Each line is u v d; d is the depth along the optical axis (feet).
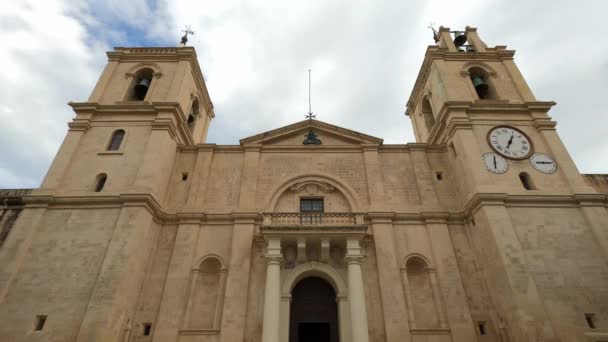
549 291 46.39
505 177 57.16
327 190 63.87
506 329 46.73
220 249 56.39
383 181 64.85
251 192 62.34
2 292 46.09
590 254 49.34
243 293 51.34
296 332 53.36
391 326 49.03
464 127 62.64
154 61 75.92
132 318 48.93
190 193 62.08
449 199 62.18
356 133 70.69
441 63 74.54
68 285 47.21
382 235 56.65
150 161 58.29
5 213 57.82
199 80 82.64
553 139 61.57
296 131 72.38
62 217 53.01
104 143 62.08
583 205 53.21
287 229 52.08
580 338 43.06
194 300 52.34
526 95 68.49
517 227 51.75
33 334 43.83
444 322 50.16
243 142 69.46
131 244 49.57
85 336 42.68
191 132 80.07
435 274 54.08
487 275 51.75
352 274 49.80
